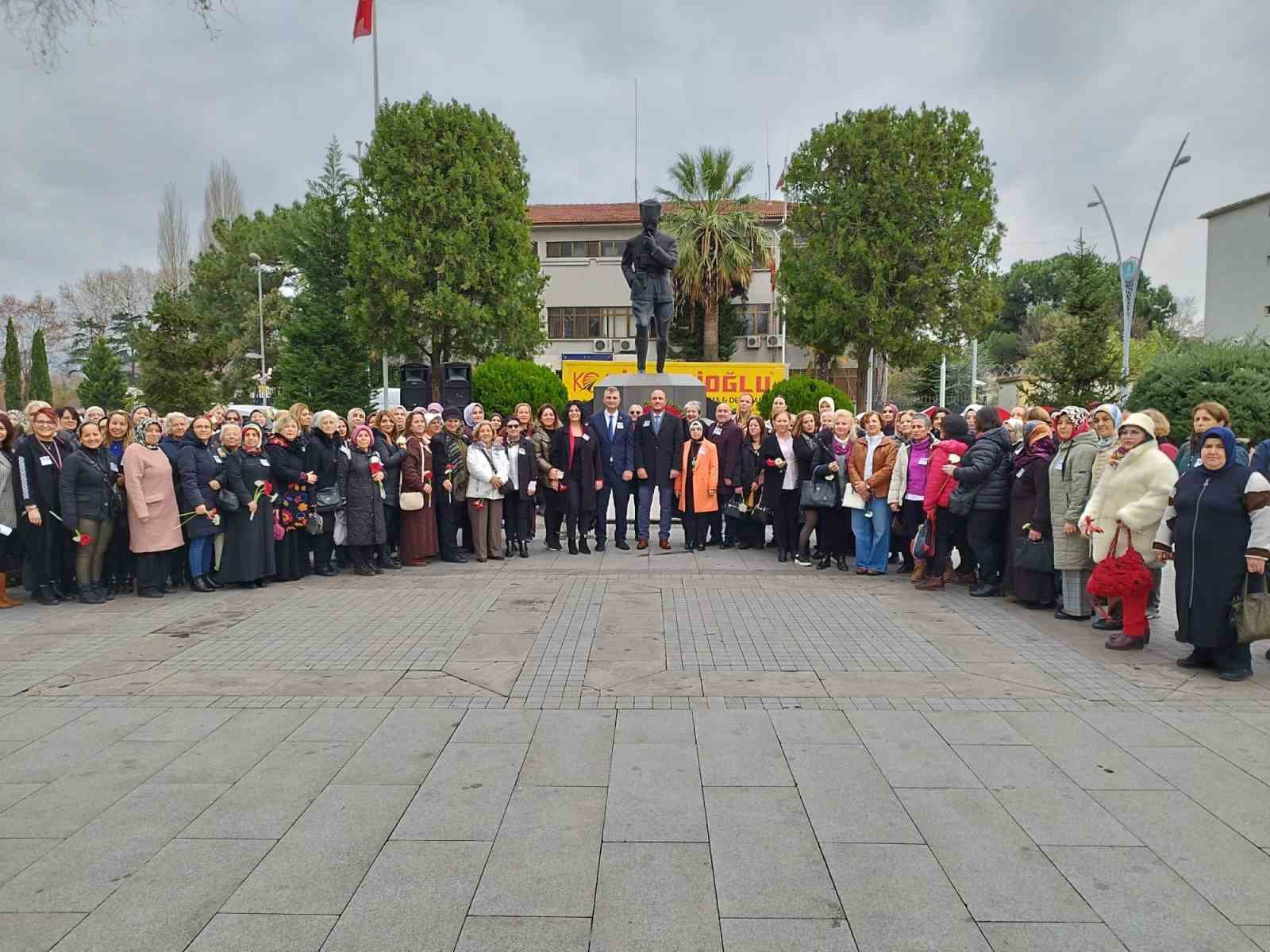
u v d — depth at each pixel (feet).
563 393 71.26
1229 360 54.75
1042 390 72.54
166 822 11.88
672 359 126.11
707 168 115.14
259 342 142.20
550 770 13.61
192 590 28.07
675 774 13.44
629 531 42.45
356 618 24.07
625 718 16.01
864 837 11.38
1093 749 14.44
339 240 104.01
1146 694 17.35
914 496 29.12
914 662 19.66
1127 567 20.20
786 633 22.26
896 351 93.25
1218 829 11.61
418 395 55.01
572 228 135.95
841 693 17.43
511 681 18.22
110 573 28.02
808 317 95.14
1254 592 17.70
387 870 10.56
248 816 12.03
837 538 31.35
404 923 9.43
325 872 10.53
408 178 89.10
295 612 24.84
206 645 21.31
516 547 35.17
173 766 13.82
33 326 193.67
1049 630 22.63
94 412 28.55
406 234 89.25
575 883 10.25
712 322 115.85
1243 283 134.41
